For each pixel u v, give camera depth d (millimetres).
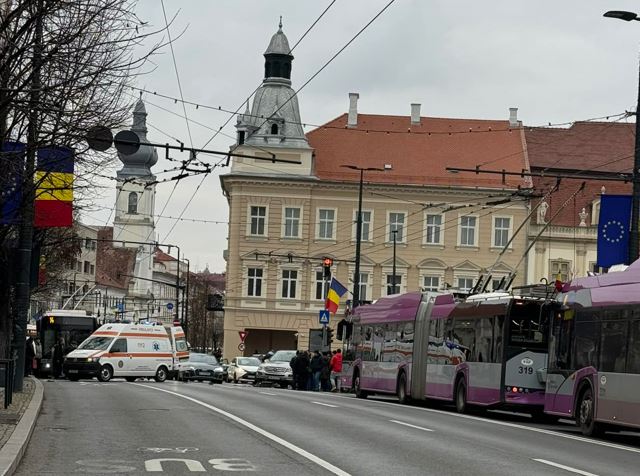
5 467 13672
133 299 160750
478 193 83250
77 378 53219
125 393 35781
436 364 36062
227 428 22266
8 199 25266
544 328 30781
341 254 83812
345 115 88250
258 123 84062
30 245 32406
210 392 38375
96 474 14602
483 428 25406
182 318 104625
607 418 24250
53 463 15820
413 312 38625
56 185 26578
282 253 83500
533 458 18234
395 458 17391
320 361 52156
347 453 17938
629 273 24406
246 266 83688
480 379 32125
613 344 24312
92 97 22609
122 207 159750
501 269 83188
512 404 30625
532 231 83250
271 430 21969
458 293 35719
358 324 45531
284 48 84812
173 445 18641
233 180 83562
